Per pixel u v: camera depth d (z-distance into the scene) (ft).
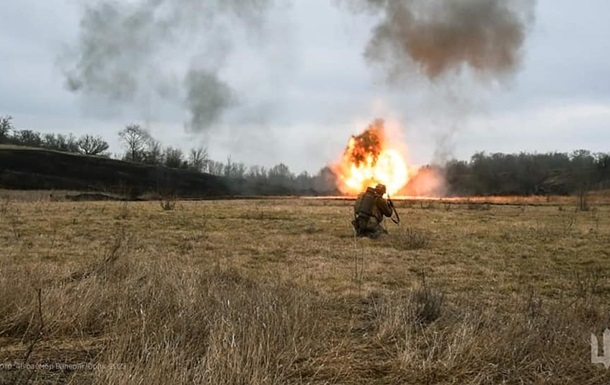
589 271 35.14
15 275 22.20
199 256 39.06
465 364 15.74
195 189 272.72
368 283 30.27
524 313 20.15
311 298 23.56
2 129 371.56
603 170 301.43
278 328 17.40
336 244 48.21
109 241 44.83
